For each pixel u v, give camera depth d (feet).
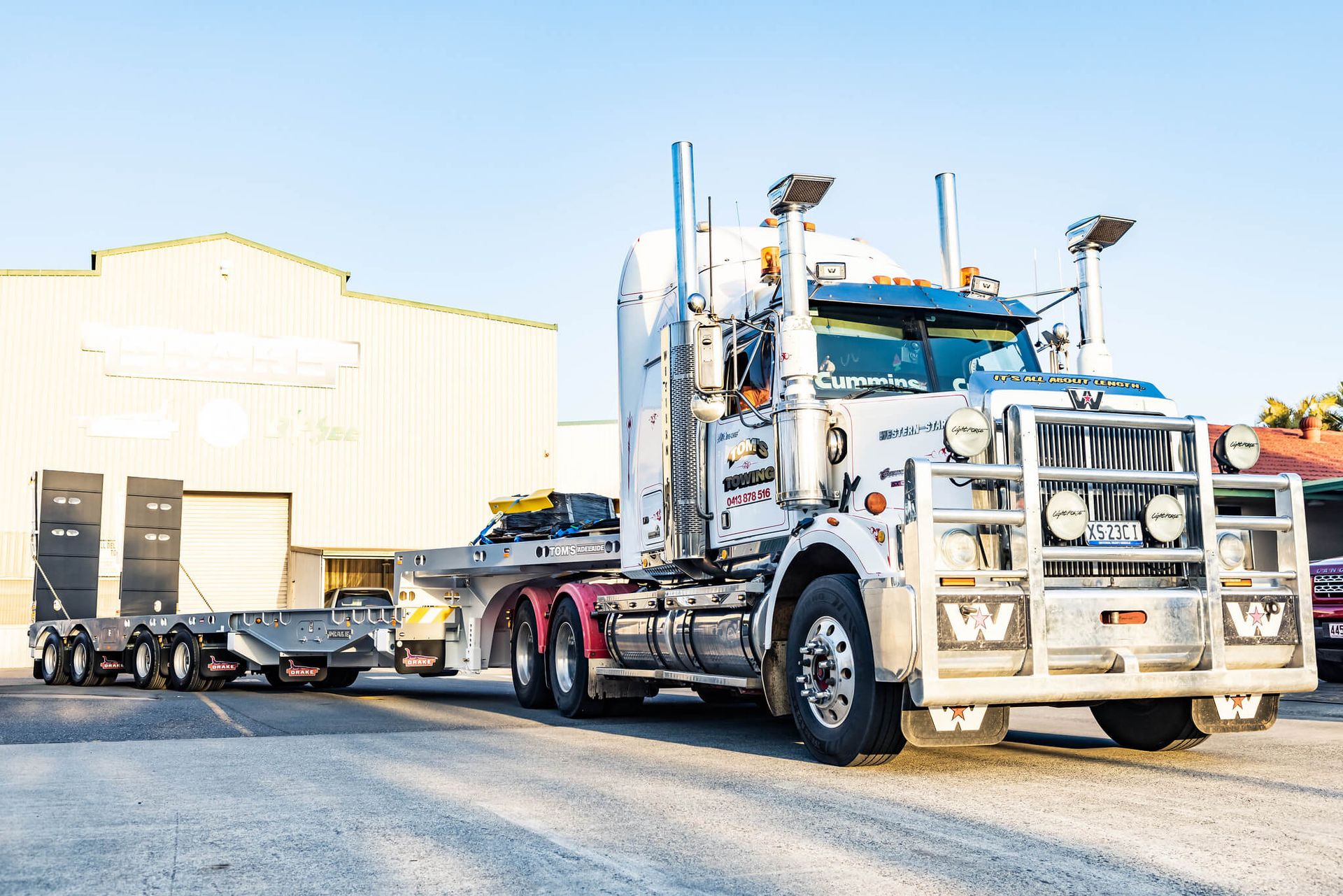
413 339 124.98
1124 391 23.07
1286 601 22.40
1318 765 22.70
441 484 124.36
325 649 48.39
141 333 112.88
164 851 14.96
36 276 109.91
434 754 25.54
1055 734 29.19
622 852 14.78
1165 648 21.44
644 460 33.17
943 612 20.18
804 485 24.73
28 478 107.14
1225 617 21.90
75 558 70.79
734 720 34.81
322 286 121.08
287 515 119.03
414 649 44.50
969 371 26.78
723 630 27.78
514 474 128.16
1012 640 20.49
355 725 33.76
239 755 25.63
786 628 24.95
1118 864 13.99
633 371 34.04
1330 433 84.79
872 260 31.58
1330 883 13.06
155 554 70.85
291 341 119.03
